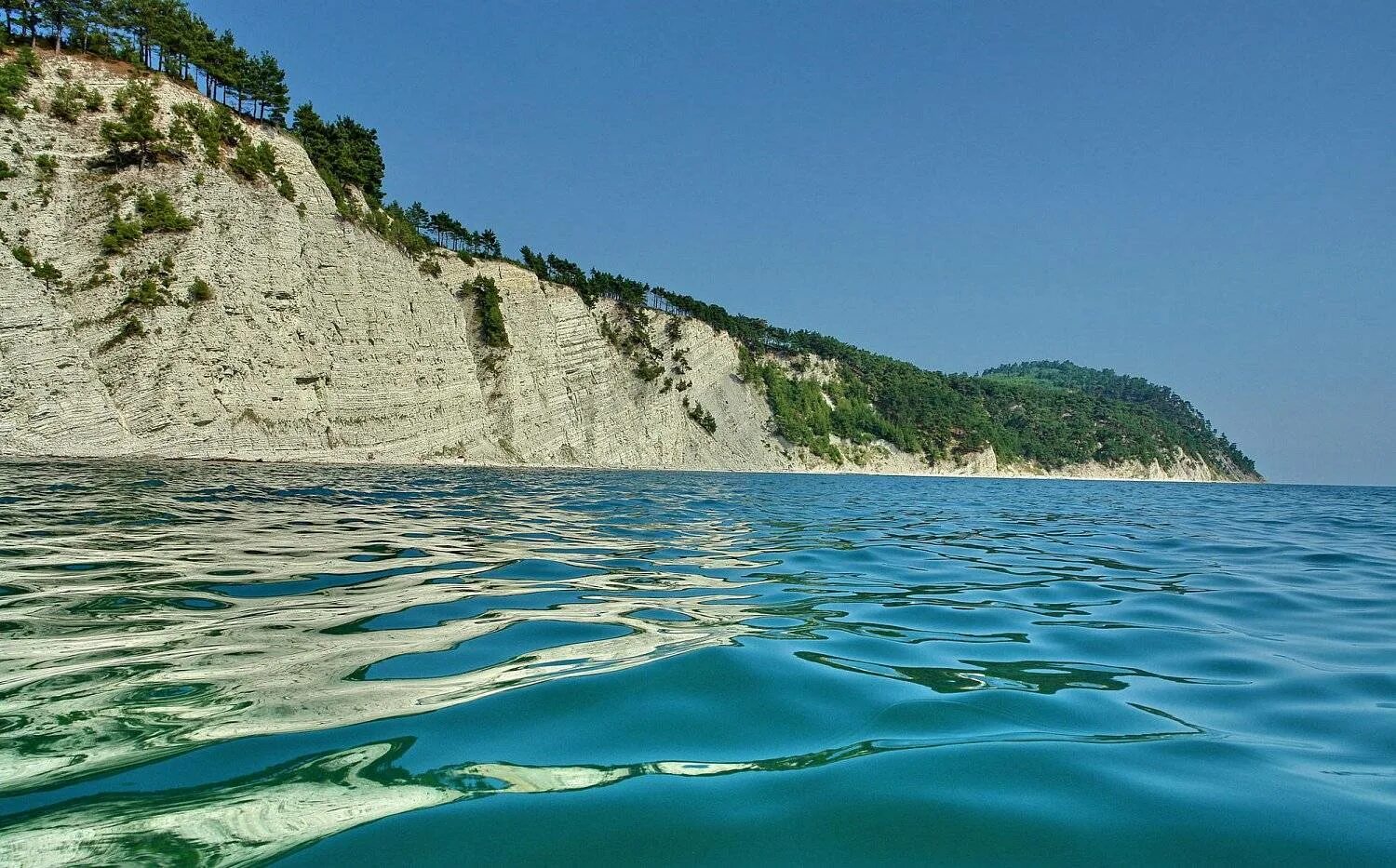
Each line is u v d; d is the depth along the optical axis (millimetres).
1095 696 4516
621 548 11180
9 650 4570
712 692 4277
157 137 43656
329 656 4738
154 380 40000
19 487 16672
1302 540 16625
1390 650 5887
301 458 45875
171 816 2637
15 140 39906
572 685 4320
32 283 37031
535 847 2539
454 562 9000
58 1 43031
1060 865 2553
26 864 2270
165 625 5320
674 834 2670
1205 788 3215
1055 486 85562
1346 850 2699
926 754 3508
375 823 2650
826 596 7688
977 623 6617
